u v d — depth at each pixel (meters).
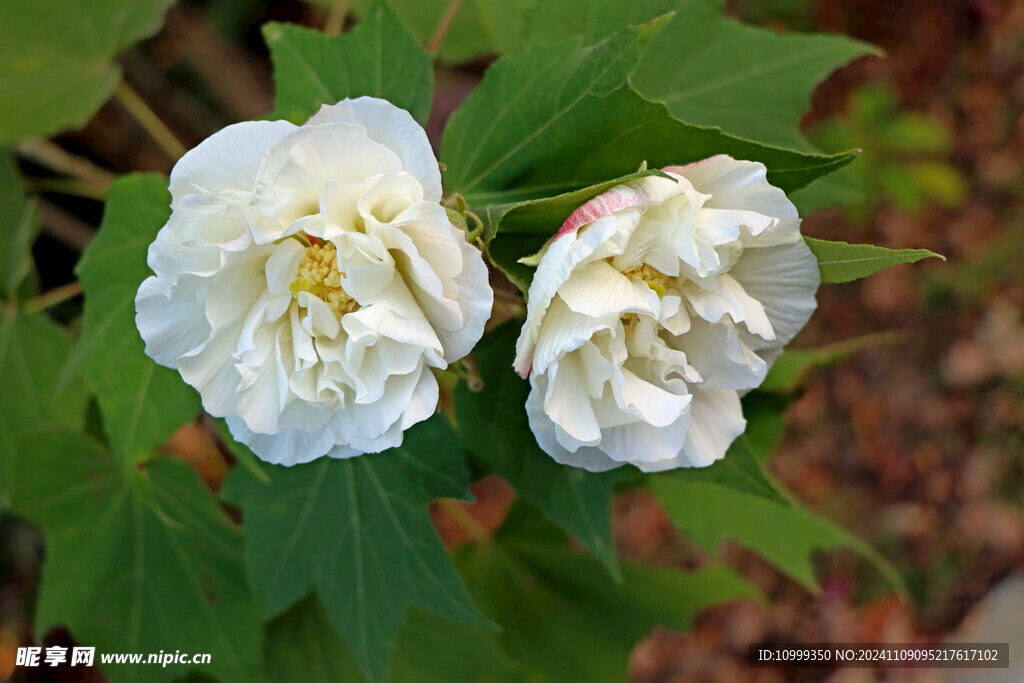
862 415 1.33
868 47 0.68
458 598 0.65
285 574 0.67
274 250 0.56
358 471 0.65
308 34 0.62
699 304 0.57
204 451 0.93
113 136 0.87
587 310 0.55
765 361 0.60
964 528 1.30
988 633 1.23
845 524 1.30
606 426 0.58
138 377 0.64
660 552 1.27
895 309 1.33
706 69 0.68
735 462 0.61
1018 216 1.30
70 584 0.69
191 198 0.55
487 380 0.61
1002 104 1.31
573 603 0.75
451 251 0.55
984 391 1.31
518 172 0.62
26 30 0.69
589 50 0.59
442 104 1.09
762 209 0.57
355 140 0.55
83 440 0.69
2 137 0.71
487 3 0.73
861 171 1.16
